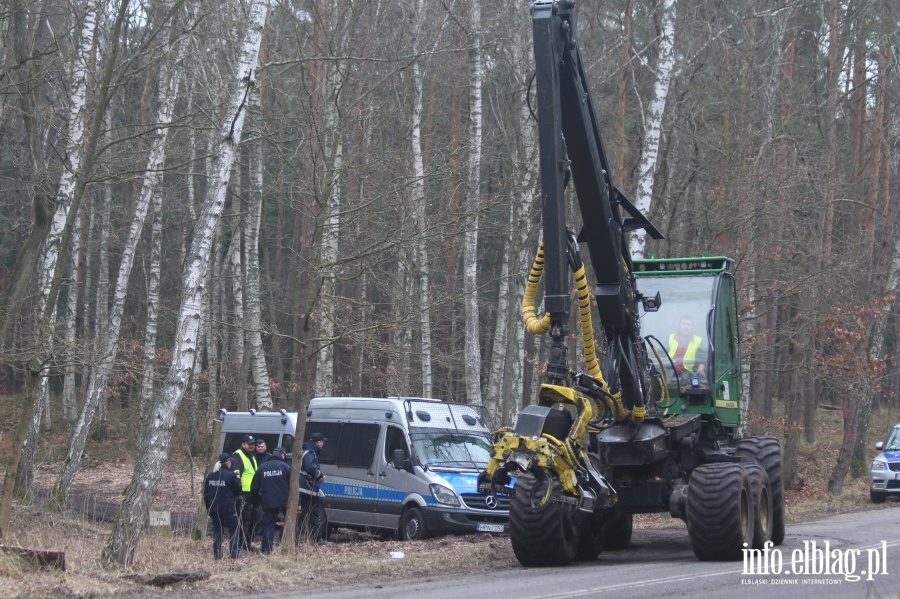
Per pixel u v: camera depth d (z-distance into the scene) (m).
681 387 25.17
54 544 23.50
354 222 28.44
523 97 45.72
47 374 28.72
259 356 43.66
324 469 33.78
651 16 50.53
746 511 22.06
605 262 21.67
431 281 57.84
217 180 23.03
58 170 36.16
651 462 22.50
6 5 25.12
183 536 30.23
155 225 50.16
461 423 33.34
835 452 68.25
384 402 32.97
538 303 56.34
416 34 37.34
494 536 28.80
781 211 43.25
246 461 30.28
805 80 60.72
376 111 31.52
